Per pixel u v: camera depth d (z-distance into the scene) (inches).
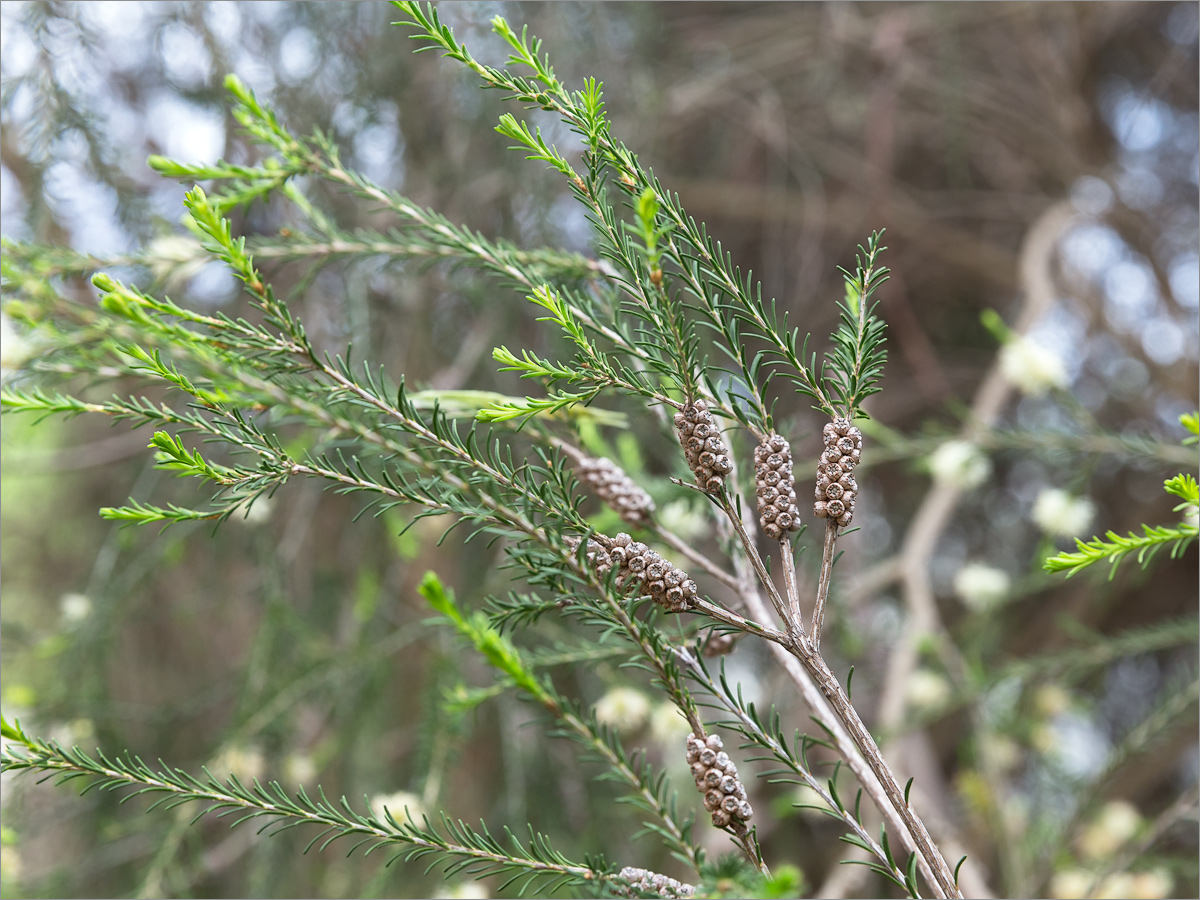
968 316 56.3
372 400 14.6
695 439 14.3
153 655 47.2
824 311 51.2
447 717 28.2
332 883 36.8
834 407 14.5
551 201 32.3
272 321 14.5
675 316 14.1
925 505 37.4
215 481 14.4
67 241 29.5
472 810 39.7
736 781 13.9
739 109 48.9
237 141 32.4
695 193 47.2
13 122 29.4
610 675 27.7
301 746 39.0
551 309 14.2
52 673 41.2
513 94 14.9
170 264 19.6
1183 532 14.6
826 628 33.1
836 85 47.1
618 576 14.4
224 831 41.3
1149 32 52.0
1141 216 46.5
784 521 14.2
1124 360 50.3
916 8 46.2
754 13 51.6
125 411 14.5
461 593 34.6
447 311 38.9
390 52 35.0
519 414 14.4
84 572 47.0
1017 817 34.3
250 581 40.5
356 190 17.2
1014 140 51.6
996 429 30.1
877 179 47.5
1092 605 48.1
